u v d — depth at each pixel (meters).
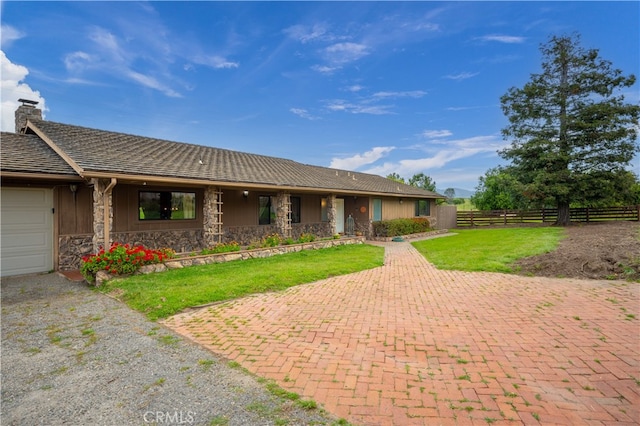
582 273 7.15
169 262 8.16
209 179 9.56
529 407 2.71
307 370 3.36
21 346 4.00
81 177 7.99
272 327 4.57
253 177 11.47
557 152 18.03
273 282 6.86
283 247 11.25
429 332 4.35
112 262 7.13
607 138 17.09
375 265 9.26
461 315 4.99
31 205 8.25
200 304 5.49
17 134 9.63
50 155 8.61
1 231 7.82
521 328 4.40
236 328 4.53
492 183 27.30
